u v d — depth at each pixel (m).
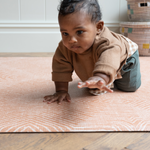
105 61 0.65
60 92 0.86
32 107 0.76
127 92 0.95
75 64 0.84
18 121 0.65
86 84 0.56
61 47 0.85
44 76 1.19
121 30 2.03
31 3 2.06
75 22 0.66
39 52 2.13
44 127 0.62
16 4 2.05
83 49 0.71
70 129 0.61
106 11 2.17
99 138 0.58
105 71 0.63
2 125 0.62
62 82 0.87
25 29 2.09
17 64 1.48
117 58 0.69
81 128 0.61
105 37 0.73
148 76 1.22
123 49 0.80
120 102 0.82
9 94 0.90
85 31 0.68
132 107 0.77
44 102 0.81
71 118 0.68
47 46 2.13
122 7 2.17
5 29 2.08
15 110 0.74
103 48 0.71
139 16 1.93
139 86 0.96
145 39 1.87
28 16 2.08
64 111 0.73
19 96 0.88
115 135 0.59
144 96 0.89
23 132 0.60
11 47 2.11
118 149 0.53
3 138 0.57
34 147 0.53
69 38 0.68
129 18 2.04
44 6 2.07
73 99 0.85
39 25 2.08
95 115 0.70
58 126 0.62
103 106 0.78
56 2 2.06
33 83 1.06
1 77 1.15
